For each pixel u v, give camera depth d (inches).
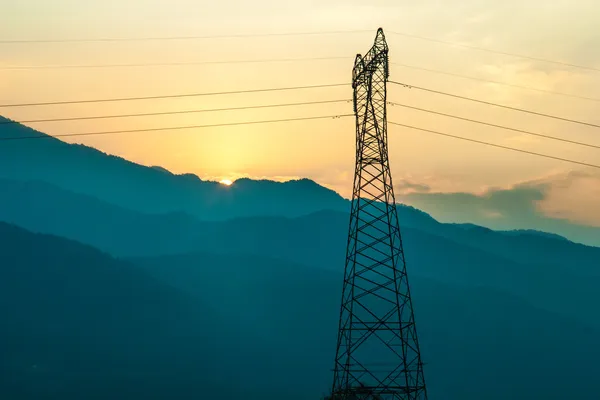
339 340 2834.6
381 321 2815.0
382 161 2930.6
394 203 2910.9
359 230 2893.7
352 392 2792.8
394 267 2849.4
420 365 2800.2
